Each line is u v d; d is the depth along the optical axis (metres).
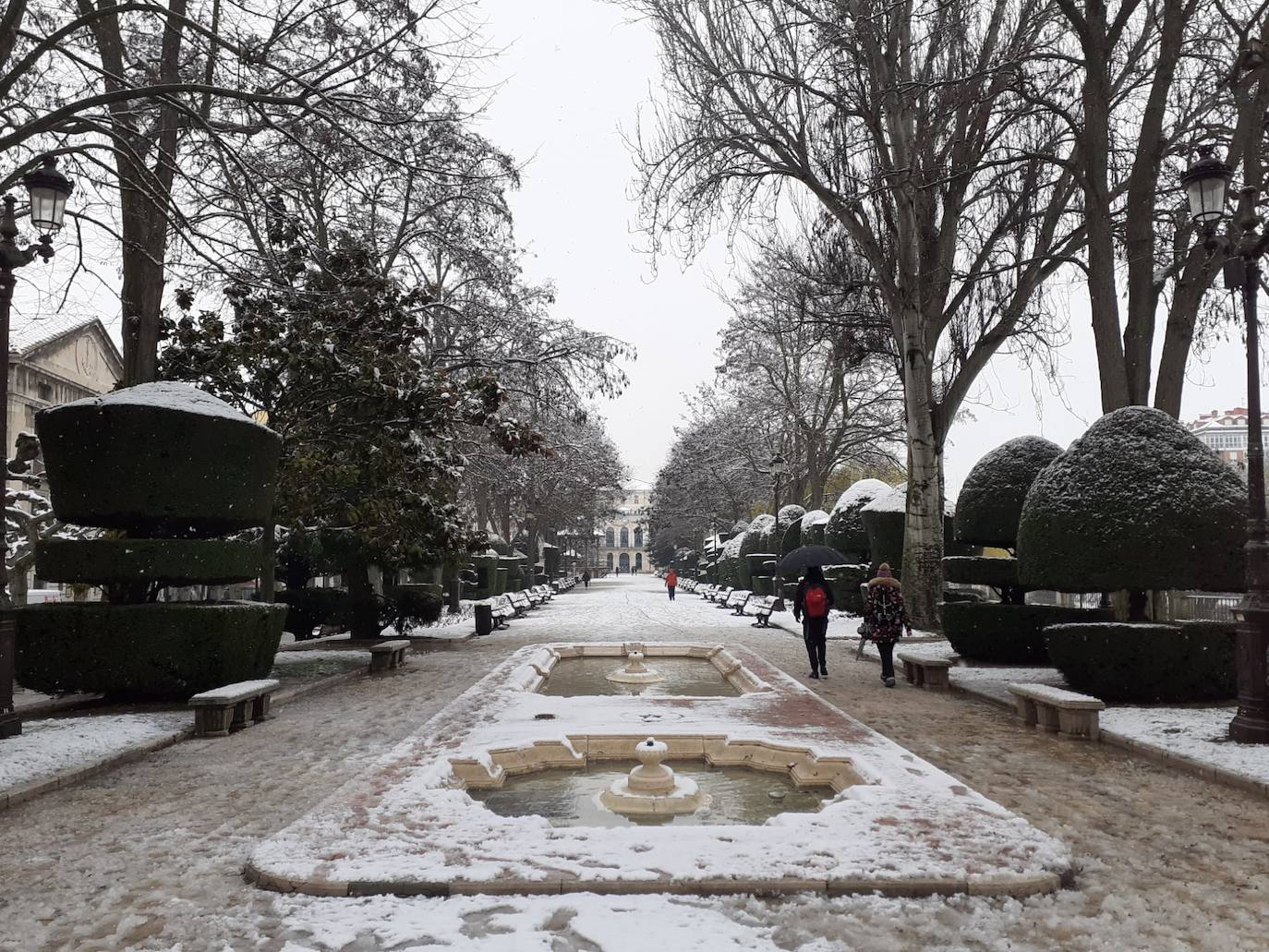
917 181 17.70
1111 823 5.36
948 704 10.38
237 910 3.83
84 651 9.47
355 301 14.50
